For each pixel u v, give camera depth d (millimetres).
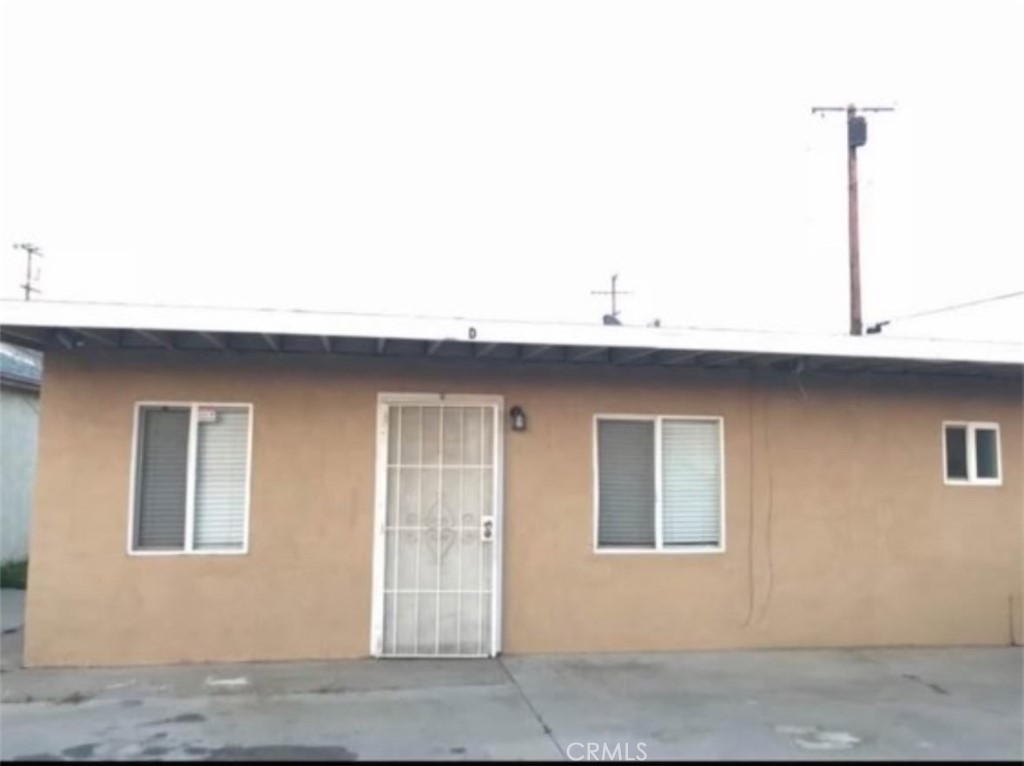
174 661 7957
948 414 9406
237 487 8211
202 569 8055
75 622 7879
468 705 6652
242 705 6637
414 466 8430
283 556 8164
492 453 8523
